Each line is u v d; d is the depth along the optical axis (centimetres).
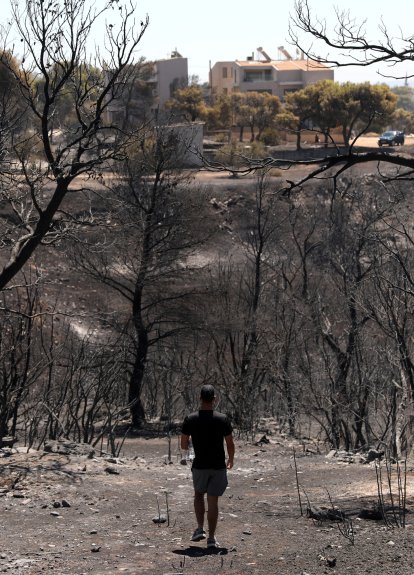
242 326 3412
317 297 3105
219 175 7431
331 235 3291
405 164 1493
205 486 1002
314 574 846
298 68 12950
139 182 3353
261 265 4062
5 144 2077
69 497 1329
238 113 10969
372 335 2745
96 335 3397
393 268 2362
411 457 1877
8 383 2048
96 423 2850
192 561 930
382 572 834
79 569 900
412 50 1452
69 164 1964
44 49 1886
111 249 3272
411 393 2016
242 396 3106
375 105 9556
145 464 1727
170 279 3488
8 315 2188
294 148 9362
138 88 9262
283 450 2339
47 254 4638
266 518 1198
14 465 1509
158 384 3566
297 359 3073
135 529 1121
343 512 1198
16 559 946
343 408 2650
